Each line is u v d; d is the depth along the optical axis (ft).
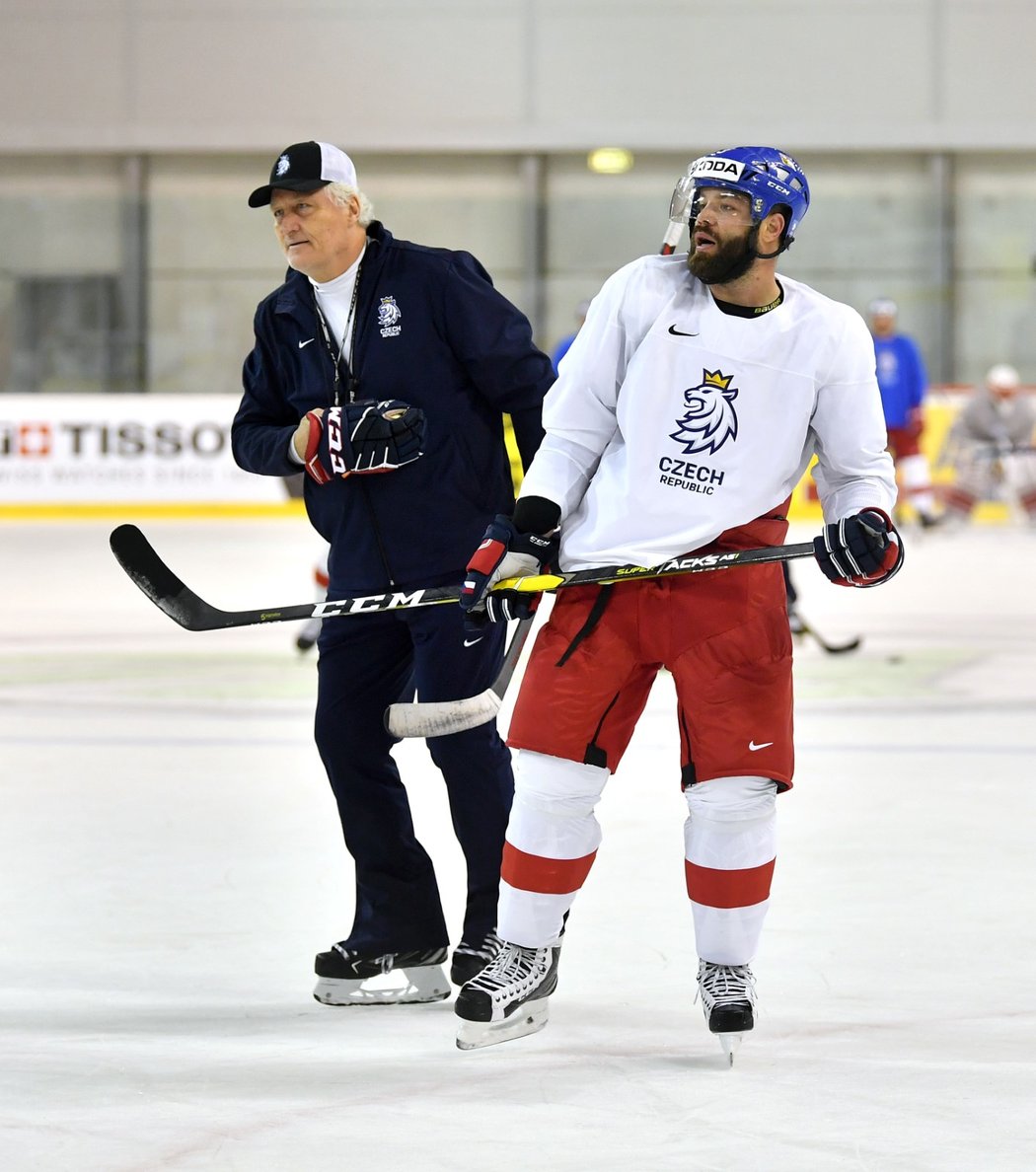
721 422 28.99
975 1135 25.58
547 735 29.37
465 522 33.37
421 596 31.24
